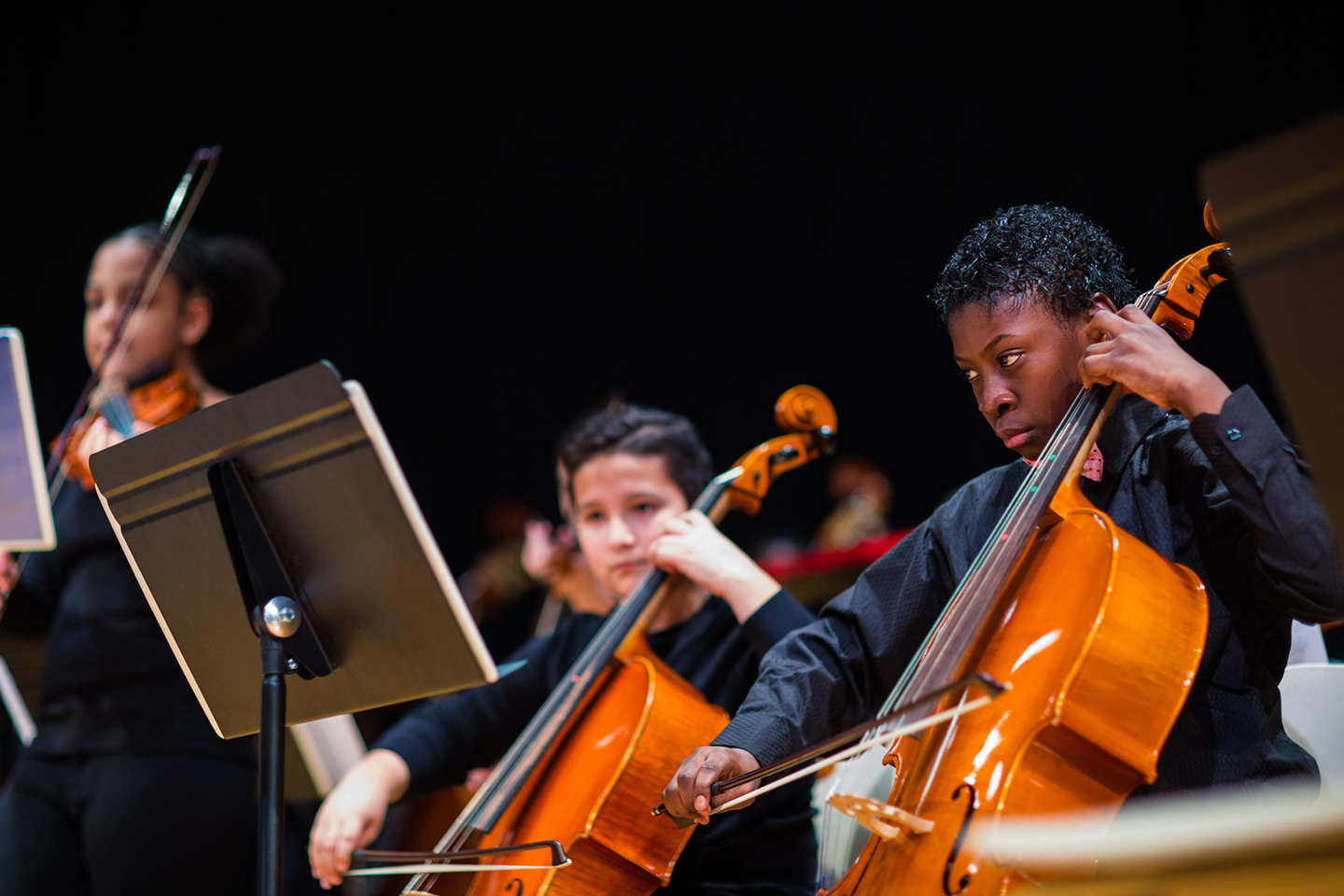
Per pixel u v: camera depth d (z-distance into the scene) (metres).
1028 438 3.84
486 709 5.83
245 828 5.70
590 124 16.39
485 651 3.57
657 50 16.20
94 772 5.59
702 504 5.49
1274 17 11.26
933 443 14.52
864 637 4.16
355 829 5.29
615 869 4.46
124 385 6.45
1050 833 3.01
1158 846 2.21
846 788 4.26
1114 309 3.78
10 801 5.72
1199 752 3.42
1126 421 3.80
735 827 4.74
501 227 16.50
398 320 16.39
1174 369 3.41
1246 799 3.29
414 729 5.80
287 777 6.01
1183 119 12.06
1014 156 13.52
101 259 6.67
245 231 16.00
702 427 15.62
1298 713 4.21
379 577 3.62
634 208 16.19
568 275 16.33
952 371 14.48
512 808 4.72
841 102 15.09
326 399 3.51
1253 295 2.59
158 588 4.07
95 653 5.71
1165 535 3.65
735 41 15.88
